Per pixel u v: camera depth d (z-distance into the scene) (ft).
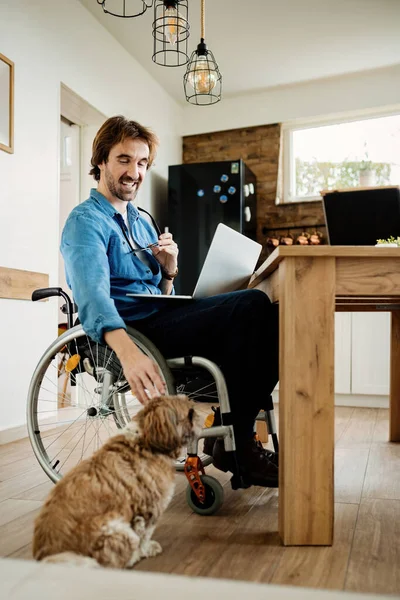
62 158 14.57
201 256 14.57
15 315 9.36
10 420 9.12
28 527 4.64
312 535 4.11
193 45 13.29
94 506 3.05
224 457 5.16
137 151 5.77
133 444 3.47
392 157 15.40
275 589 2.29
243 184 14.56
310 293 4.18
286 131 16.34
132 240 6.09
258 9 11.76
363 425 10.61
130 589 2.31
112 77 12.89
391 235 8.35
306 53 13.73
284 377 4.17
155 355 5.03
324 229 15.48
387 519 4.80
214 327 5.17
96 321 4.33
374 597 2.22
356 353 13.50
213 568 3.66
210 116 16.62
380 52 13.73
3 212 9.12
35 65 10.07
